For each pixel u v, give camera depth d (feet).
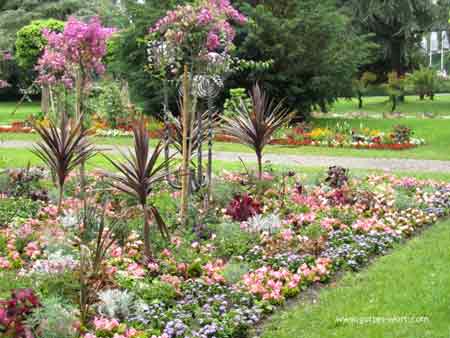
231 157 49.67
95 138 59.98
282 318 16.66
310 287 19.17
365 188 31.83
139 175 19.72
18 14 131.95
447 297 17.54
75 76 31.24
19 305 13.98
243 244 22.34
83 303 15.66
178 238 22.57
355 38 80.38
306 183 33.83
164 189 30.25
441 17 104.83
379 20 106.73
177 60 25.66
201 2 24.68
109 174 20.26
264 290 17.85
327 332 15.49
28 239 22.12
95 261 16.57
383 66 120.98
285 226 24.93
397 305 17.13
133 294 16.85
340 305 17.31
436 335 15.08
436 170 43.98
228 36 26.40
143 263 20.03
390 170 43.37
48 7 132.77
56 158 24.61
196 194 28.30
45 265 18.45
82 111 28.89
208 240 23.15
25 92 44.83
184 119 24.44
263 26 72.64
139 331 14.92
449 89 138.10
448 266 20.52
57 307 14.56
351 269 20.72
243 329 15.75
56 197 28.94
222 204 28.37
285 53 74.13
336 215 26.76
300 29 73.87
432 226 26.84
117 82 78.18
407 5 101.14
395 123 77.25
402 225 25.96
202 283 18.52
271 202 28.73
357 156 51.65
